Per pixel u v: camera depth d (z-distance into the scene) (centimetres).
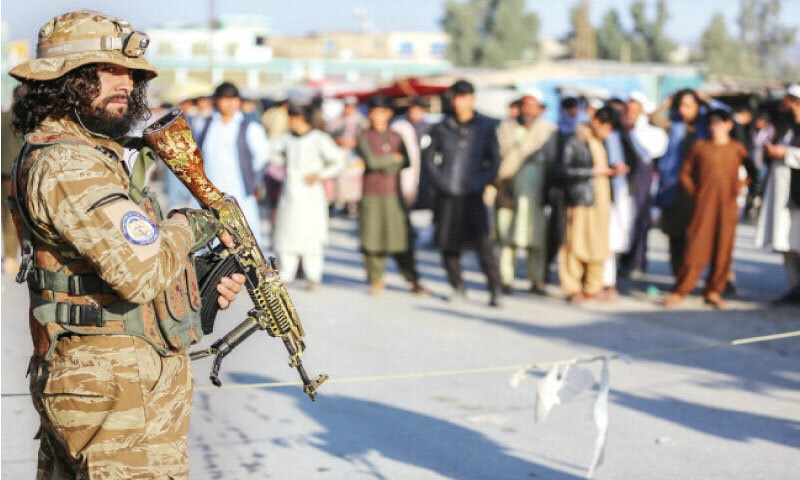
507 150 1023
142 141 303
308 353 762
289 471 505
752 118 1549
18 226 295
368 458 525
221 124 930
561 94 1917
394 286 1105
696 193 946
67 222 276
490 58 7031
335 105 2411
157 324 295
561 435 564
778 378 689
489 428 575
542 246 1028
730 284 1032
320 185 1066
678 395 645
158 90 2419
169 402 296
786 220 928
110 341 288
